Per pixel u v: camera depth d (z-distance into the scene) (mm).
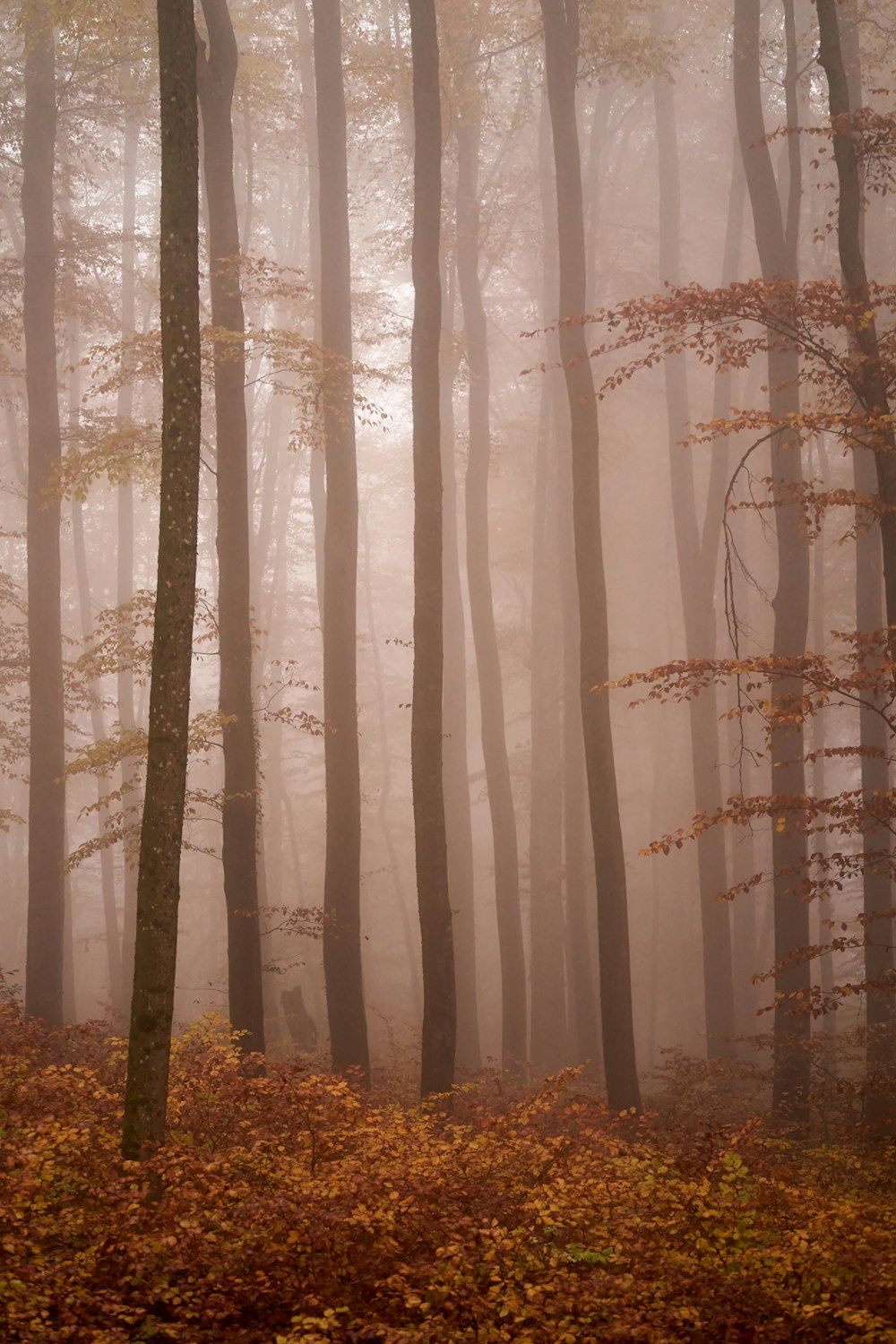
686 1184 6895
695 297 10305
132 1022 6641
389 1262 5609
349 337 15883
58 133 21844
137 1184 6152
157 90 20750
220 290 13711
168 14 7414
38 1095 7984
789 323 10688
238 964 12938
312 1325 4840
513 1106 9211
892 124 10688
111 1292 5016
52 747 16875
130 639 14211
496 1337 4902
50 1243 5691
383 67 19891
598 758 13953
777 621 14578
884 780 16078
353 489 14875
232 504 13578
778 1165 9273
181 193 7336
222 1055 9109
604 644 14117
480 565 19984
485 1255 5598
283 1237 5605
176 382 7180
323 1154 7172
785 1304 5293
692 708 19688
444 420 22266
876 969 14648
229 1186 6168
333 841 14094
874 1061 13180
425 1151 7297
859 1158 10906
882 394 10375
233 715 12633
